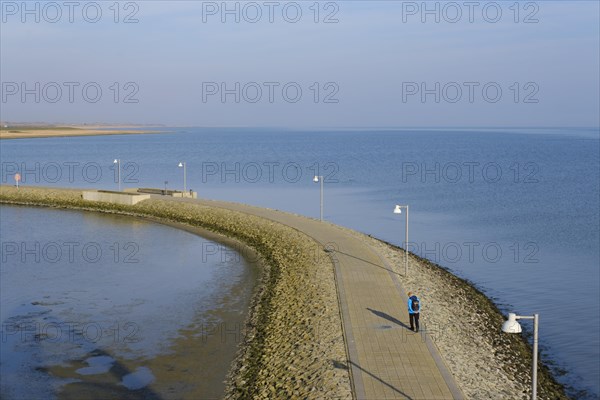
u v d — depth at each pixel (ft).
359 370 81.97
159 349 102.12
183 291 137.59
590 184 383.24
